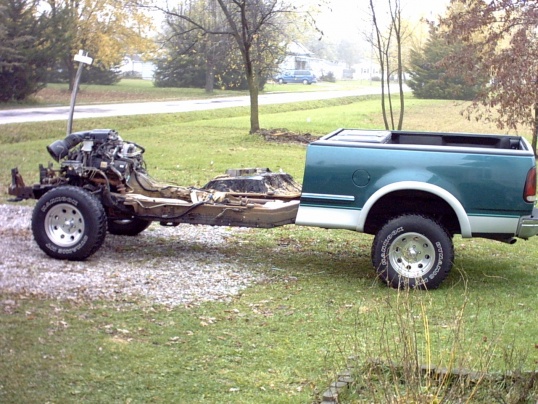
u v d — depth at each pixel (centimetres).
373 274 810
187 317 642
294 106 4212
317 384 505
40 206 802
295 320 642
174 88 6000
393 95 5934
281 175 927
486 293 737
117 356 545
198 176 1452
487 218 721
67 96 4497
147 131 2484
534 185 718
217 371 528
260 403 478
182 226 1034
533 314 669
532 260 904
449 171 723
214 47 2958
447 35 1884
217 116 3384
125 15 4662
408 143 888
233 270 809
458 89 2655
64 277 744
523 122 1800
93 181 841
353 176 738
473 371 480
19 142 2072
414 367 455
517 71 1741
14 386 486
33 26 3869
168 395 486
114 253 864
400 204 764
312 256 892
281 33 2628
